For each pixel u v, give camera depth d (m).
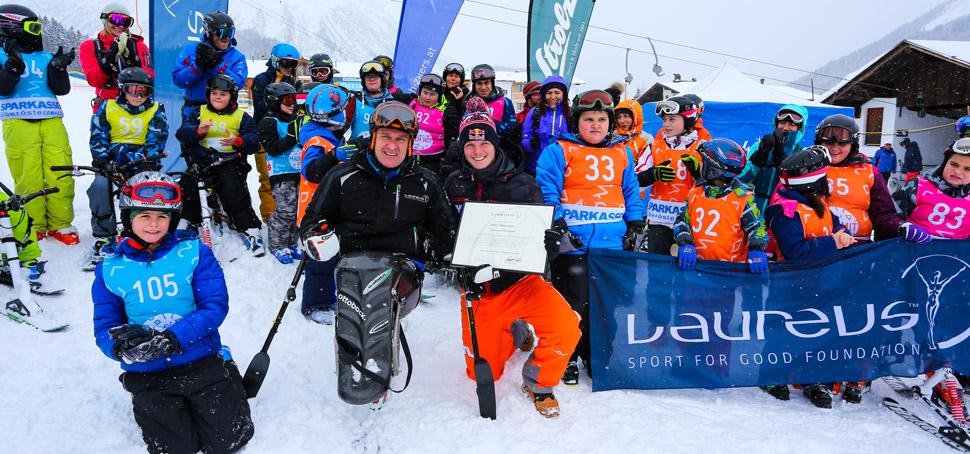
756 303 3.50
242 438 2.71
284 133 5.41
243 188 5.66
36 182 5.16
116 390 3.20
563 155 3.57
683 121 4.74
